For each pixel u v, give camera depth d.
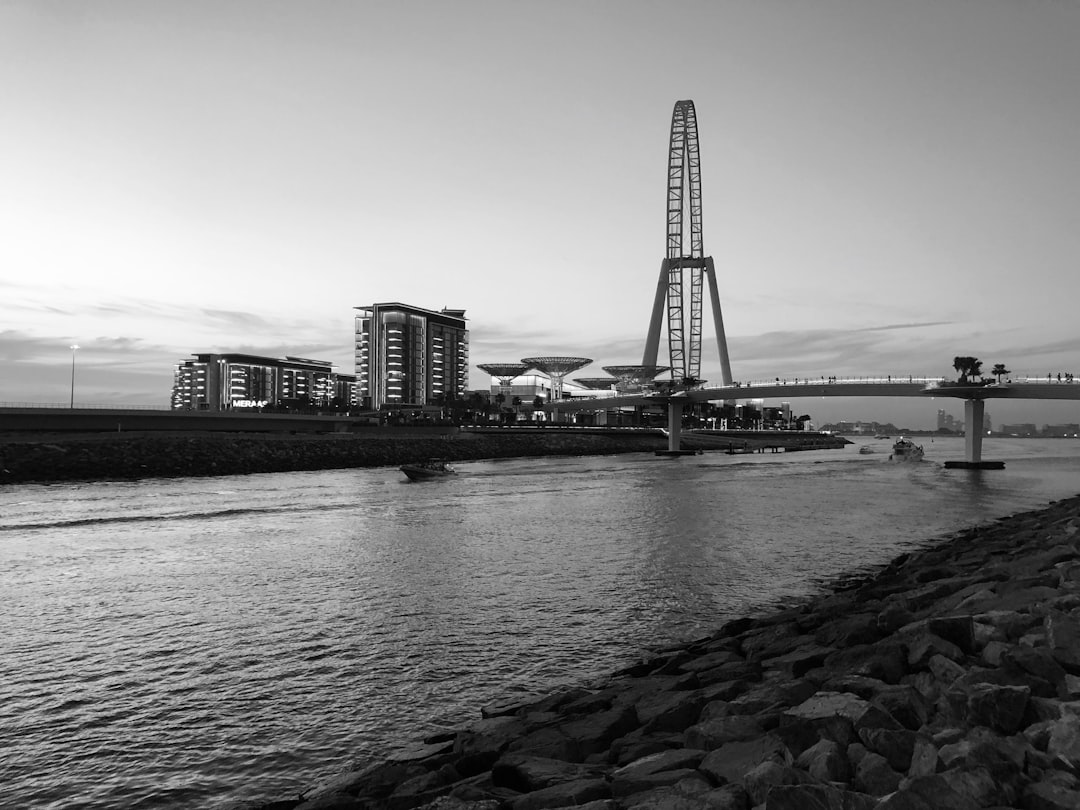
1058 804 7.17
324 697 18.62
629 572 33.44
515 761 10.57
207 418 123.06
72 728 17.05
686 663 17.34
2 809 13.59
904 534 44.97
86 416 106.75
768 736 9.46
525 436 182.75
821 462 139.88
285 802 12.30
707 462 139.25
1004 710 9.38
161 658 21.97
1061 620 12.55
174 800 13.80
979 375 116.12
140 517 53.06
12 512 55.78
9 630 25.08
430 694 18.67
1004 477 95.94
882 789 7.91
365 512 56.44
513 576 32.72
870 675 12.67
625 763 10.64
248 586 31.22
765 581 31.45
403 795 10.16
